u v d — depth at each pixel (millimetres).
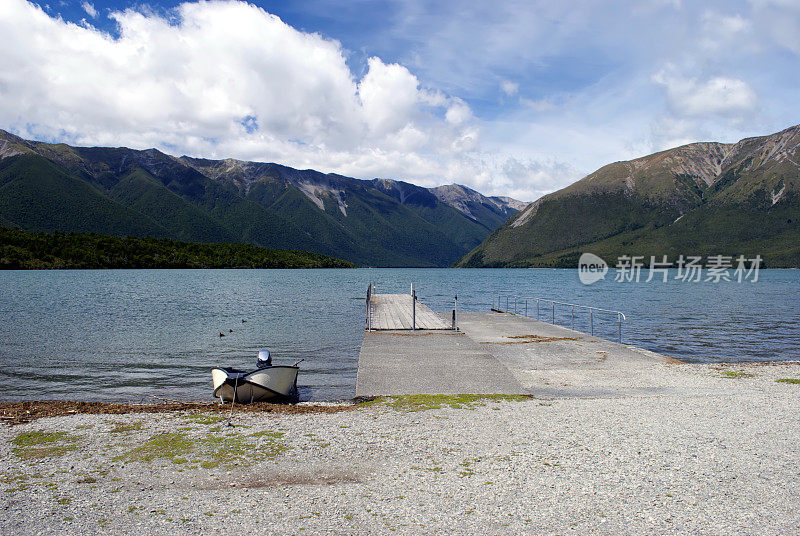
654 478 7387
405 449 8867
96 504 6672
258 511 6410
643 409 11422
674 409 11398
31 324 34375
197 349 24453
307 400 15086
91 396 15812
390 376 14203
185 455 8664
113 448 9094
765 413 10992
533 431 9828
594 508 6398
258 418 11219
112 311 42969
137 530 5918
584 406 11727
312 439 9508
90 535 5812
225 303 51594
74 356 22688
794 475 7445
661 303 51938
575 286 91875
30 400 15352
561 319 37625
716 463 7980
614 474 7562
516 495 6836
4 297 56438
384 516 6230
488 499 6711
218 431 10148
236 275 132250
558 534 5723
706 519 6062
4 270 128875
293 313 41969
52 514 6375
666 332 30391
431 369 14898
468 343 18688
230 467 8070
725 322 35469
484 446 8977
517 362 17031
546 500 6656
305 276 137000
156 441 9469
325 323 34906
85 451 8930
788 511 6254
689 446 8828
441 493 6930
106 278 101312
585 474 7582
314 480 7477
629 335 29141
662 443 9000
